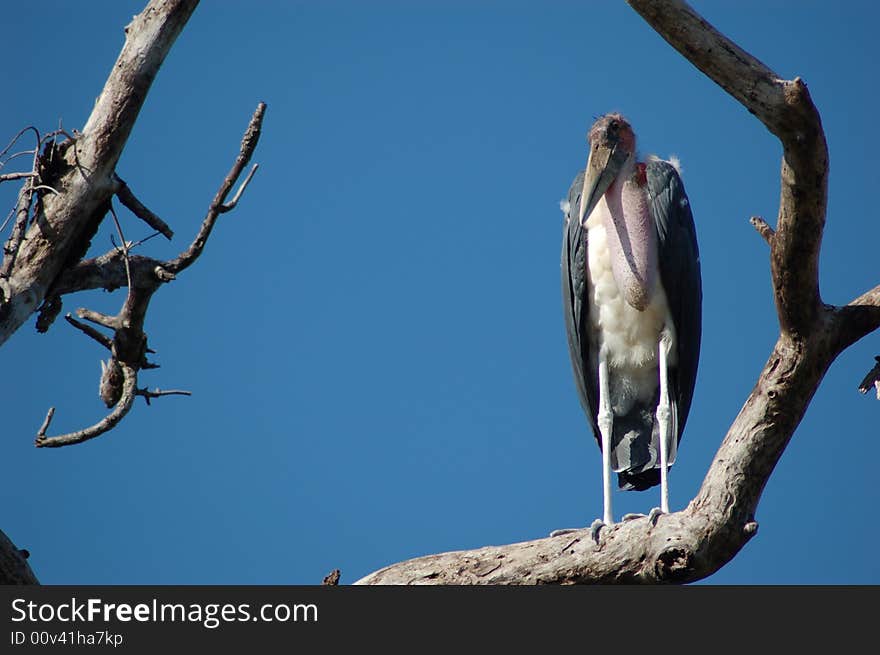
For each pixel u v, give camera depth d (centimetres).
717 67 913
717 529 985
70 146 1095
